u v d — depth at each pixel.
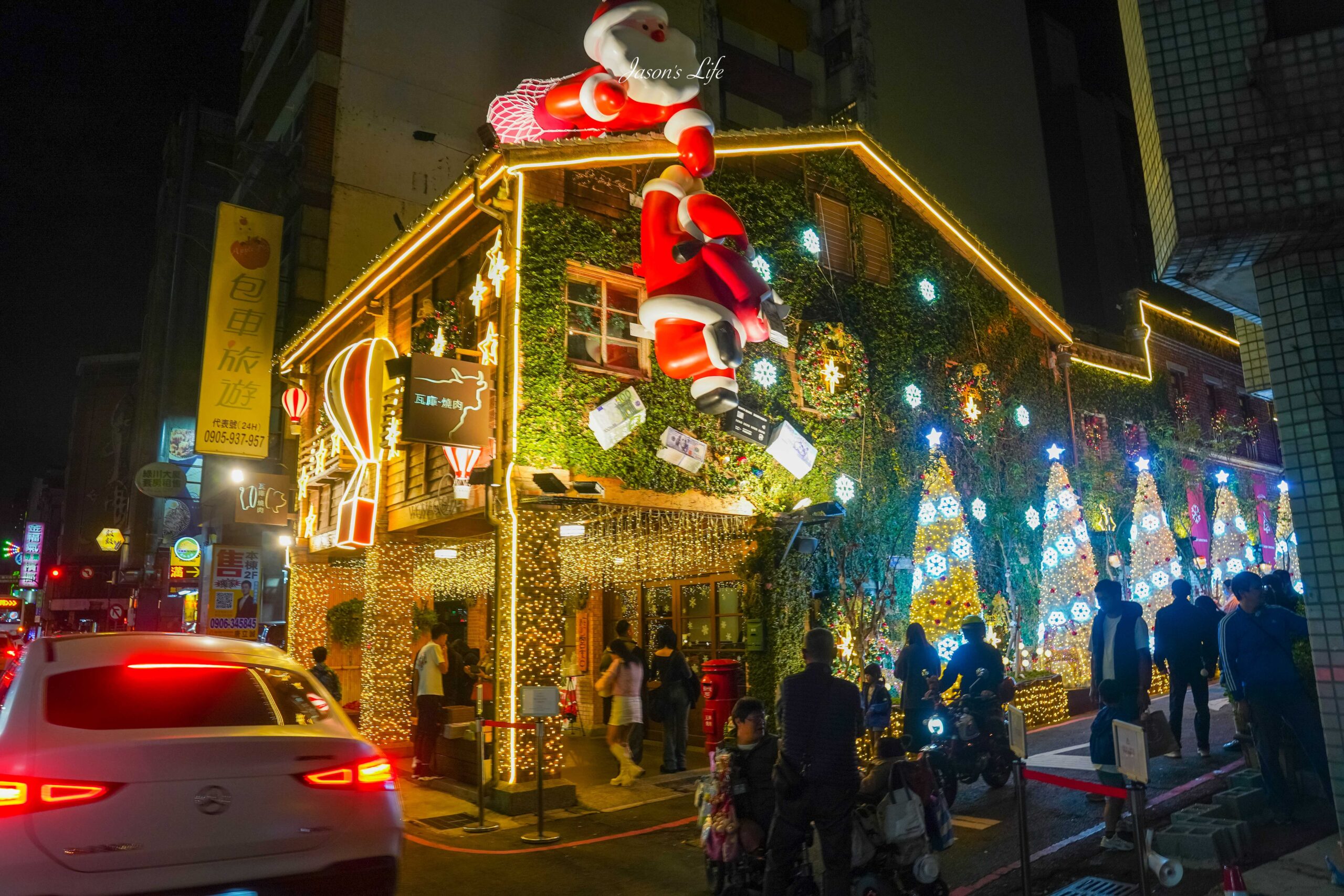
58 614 48.59
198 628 26.69
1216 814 6.38
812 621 11.85
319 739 4.46
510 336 10.30
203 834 3.95
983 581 14.91
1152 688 15.12
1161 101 5.39
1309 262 5.32
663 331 9.83
